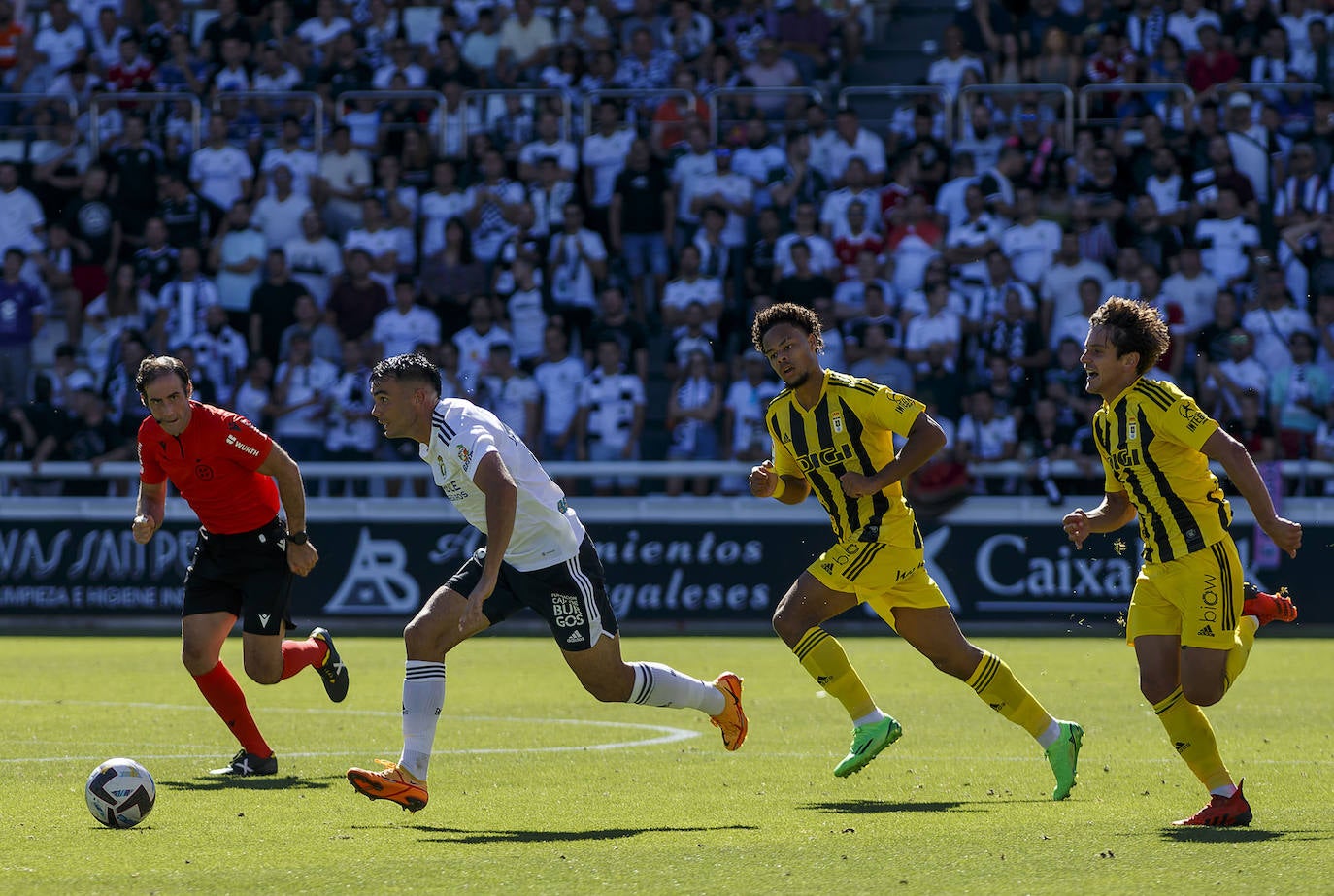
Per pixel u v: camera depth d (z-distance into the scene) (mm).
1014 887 10320
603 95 47188
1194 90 47125
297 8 50688
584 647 14836
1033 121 44688
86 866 11438
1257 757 18156
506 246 43875
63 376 43375
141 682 27703
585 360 42500
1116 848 11828
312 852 12062
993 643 36750
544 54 48844
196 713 22984
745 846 12180
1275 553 39125
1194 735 13406
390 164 45219
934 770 17469
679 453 41531
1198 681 13289
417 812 14359
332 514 40812
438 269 43500
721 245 43750
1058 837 12500
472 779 16734
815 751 19203
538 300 43188
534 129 46438
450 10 49281
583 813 14273
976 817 13852
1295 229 43188
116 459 42219
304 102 48344
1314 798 14875
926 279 41688
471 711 23891
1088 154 44062
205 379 42406
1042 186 43594
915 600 15922
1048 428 39781
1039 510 39500
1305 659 32688
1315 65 47781
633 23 49906
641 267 44906
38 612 40969
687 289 43250
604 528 40438
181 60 49750
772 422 16438
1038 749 19344
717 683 16047
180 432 16766
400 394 14031
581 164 46062
